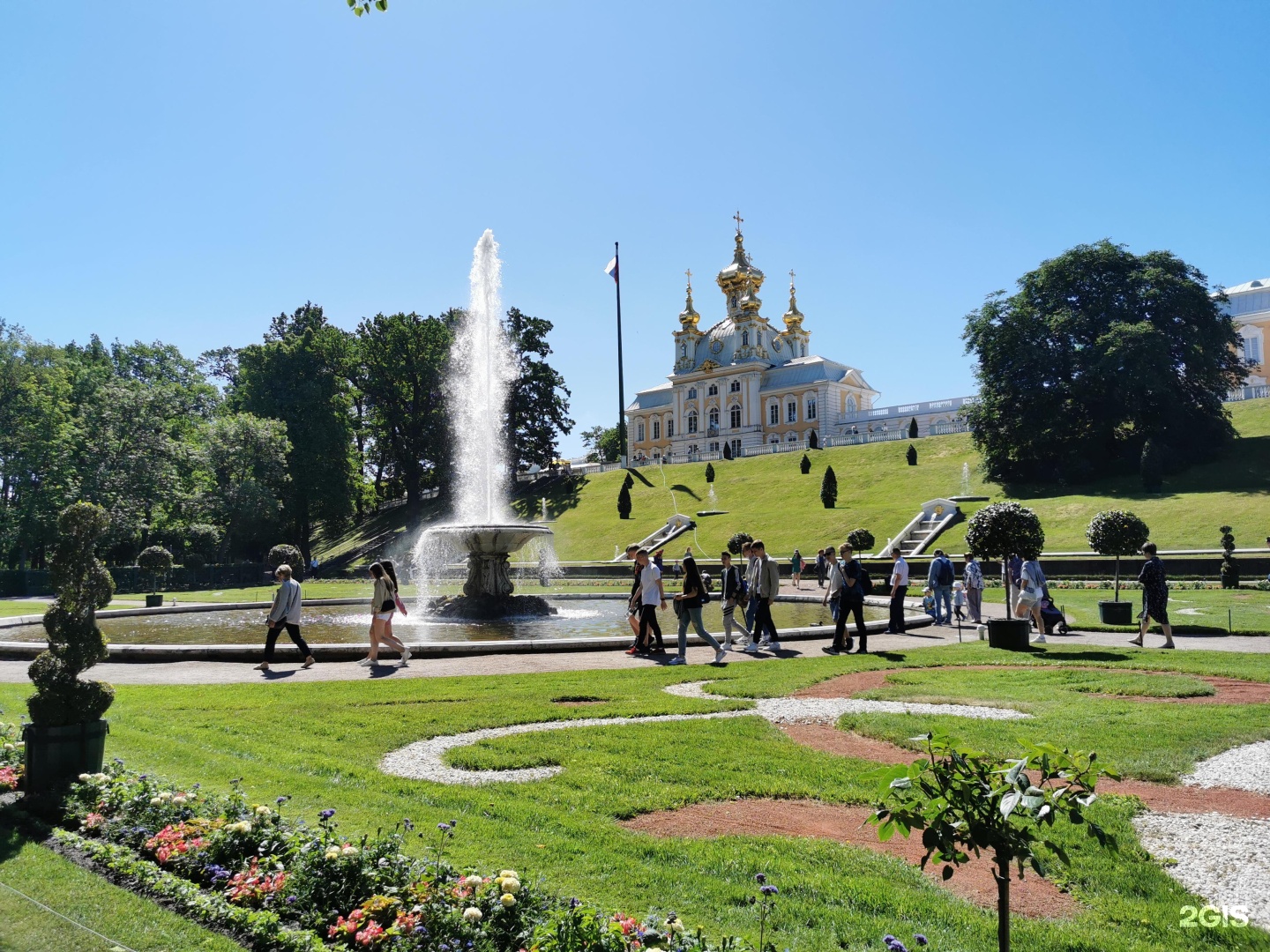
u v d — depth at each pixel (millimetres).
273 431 55188
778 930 4109
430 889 4215
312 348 64875
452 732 8562
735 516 54938
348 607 26688
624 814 5934
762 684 11352
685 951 3574
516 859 4980
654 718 9359
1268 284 80062
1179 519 39219
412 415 72250
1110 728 8312
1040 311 55094
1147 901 4559
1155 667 12531
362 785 6648
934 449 65062
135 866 4941
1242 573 30406
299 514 62781
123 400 47531
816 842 5379
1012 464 55250
